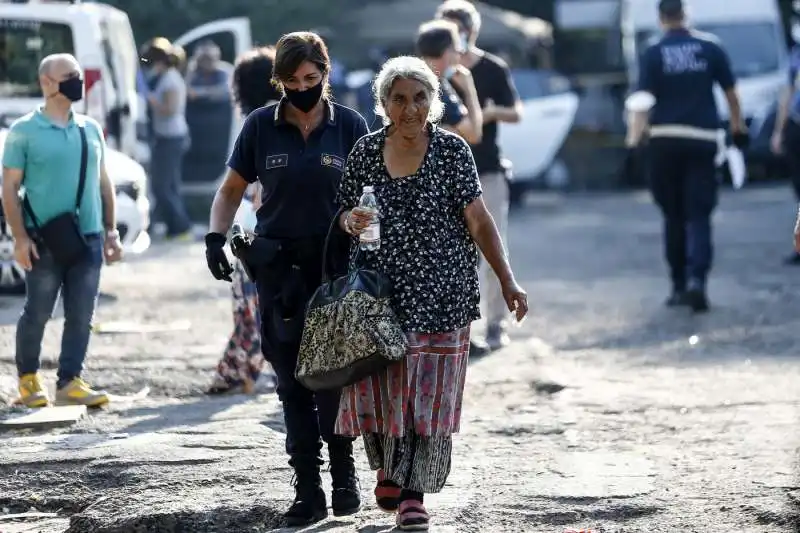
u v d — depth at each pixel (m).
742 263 50.84
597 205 82.44
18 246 25.59
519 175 77.56
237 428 23.53
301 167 18.23
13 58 44.28
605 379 28.69
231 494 19.69
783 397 26.19
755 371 29.42
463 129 29.50
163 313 38.28
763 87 86.19
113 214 26.80
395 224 17.30
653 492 19.59
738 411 25.02
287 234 18.31
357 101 78.50
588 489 19.80
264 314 18.52
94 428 24.12
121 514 18.88
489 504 19.17
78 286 26.03
